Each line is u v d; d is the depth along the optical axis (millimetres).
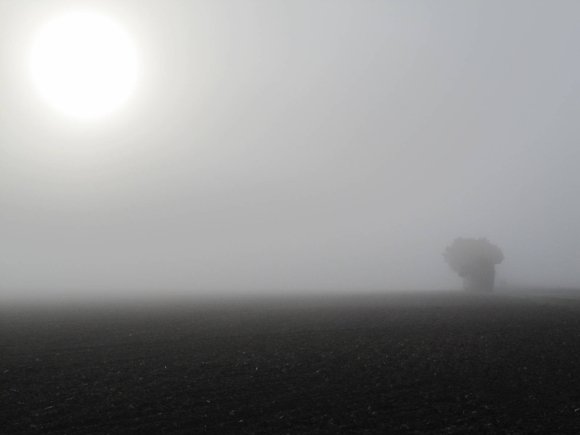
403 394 26469
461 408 24078
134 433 20391
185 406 24078
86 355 37125
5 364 33625
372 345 41688
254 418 22359
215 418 22328
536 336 45781
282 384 28422
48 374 30672
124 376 30172
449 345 41406
